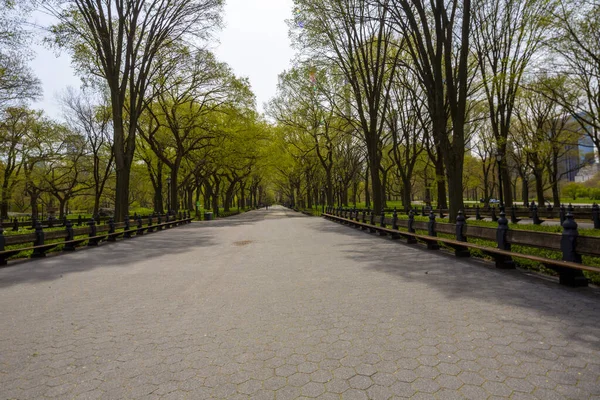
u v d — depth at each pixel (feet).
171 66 78.74
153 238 53.72
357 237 48.78
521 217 72.28
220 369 10.50
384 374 9.90
